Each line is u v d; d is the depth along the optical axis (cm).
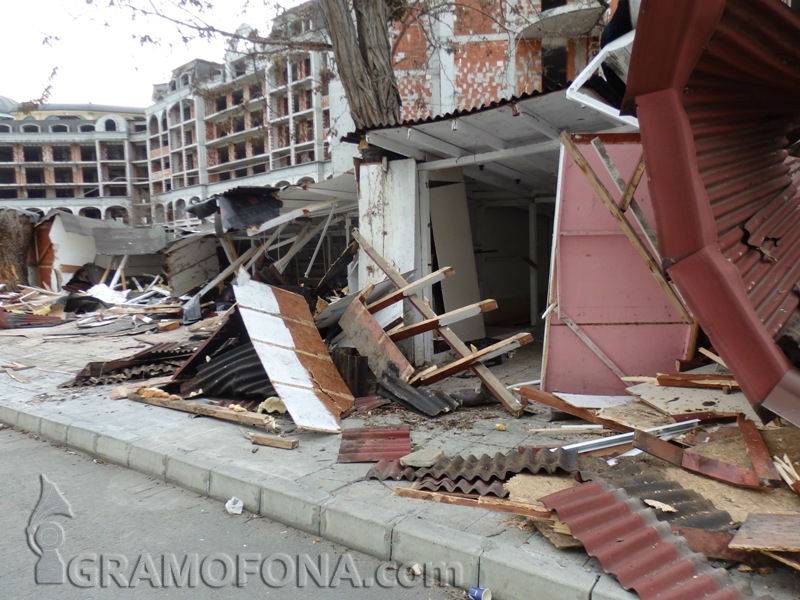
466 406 583
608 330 555
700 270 220
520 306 1298
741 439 385
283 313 634
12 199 7675
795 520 276
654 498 315
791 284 276
